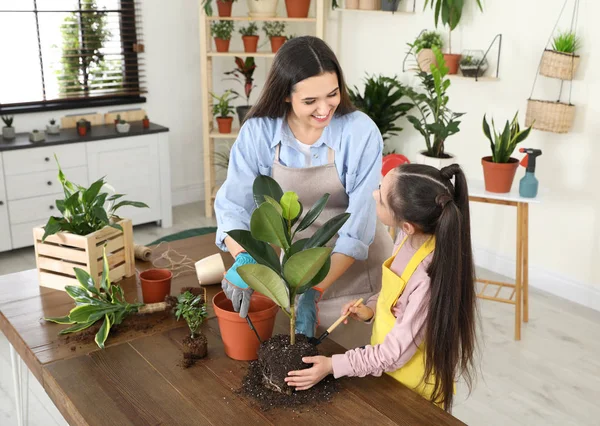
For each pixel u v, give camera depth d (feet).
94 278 6.23
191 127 17.92
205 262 6.46
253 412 4.49
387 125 14.98
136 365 5.06
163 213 16.05
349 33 16.34
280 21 17.33
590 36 11.48
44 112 15.31
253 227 4.40
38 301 6.19
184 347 5.16
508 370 10.07
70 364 5.07
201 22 15.72
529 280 13.29
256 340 5.07
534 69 12.46
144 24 16.39
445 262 4.66
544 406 9.20
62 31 15.28
